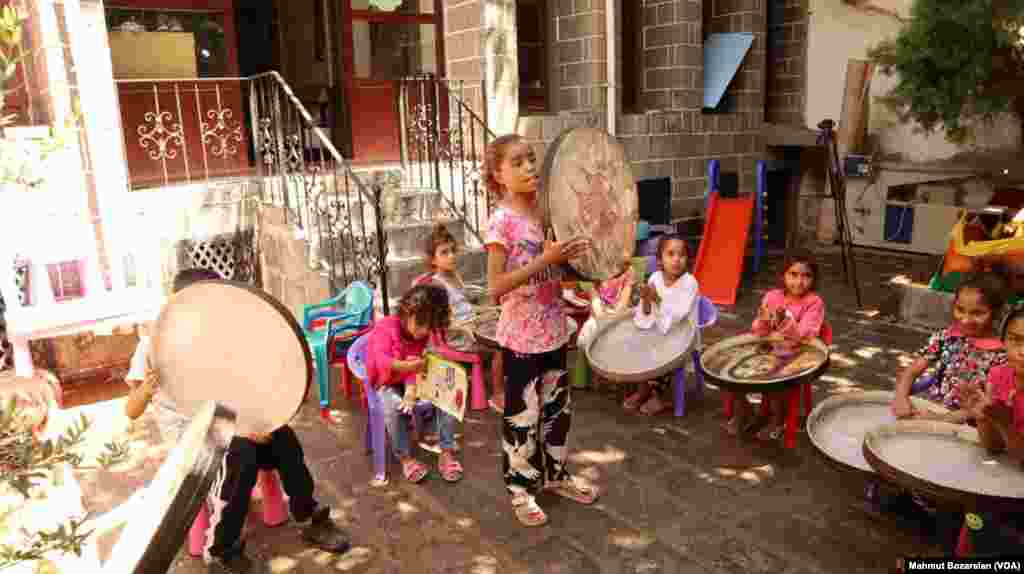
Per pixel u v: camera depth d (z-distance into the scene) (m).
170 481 0.99
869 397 3.53
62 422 3.96
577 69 9.02
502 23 7.95
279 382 2.91
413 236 6.81
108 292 5.41
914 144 9.73
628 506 3.68
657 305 4.79
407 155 8.87
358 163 8.68
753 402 5.11
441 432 4.01
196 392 2.94
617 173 3.45
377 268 6.31
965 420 3.12
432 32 9.04
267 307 2.85
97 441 4.48
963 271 6.35
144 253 5.72
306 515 3.40
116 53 7.35
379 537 3.48
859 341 6.29
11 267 4.98
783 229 11.35
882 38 9.77
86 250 5.34
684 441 4.42
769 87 11.20
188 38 7.75
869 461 2.77
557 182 3.10
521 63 9.12
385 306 5.40
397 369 3.82
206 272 3.21
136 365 3.15
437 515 3.66
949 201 9.52
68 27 5.56
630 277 5.35
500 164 3.21
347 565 3.26
